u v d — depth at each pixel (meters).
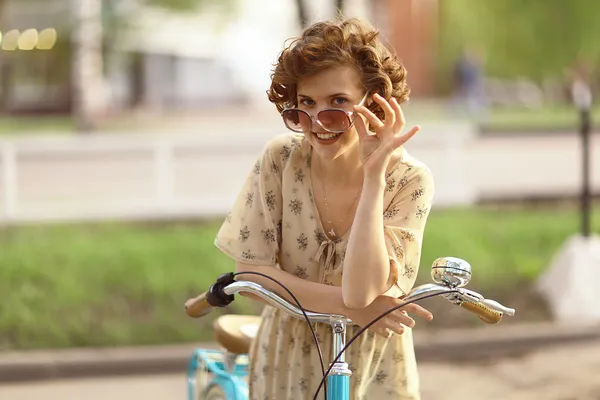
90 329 9.72
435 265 3.20
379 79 3.30
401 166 3.52
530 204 15.12
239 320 4.40
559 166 18.66
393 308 3.21
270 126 27.34
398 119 3.16
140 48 26.45
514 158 19.81
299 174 3.58
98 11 23.59
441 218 13.82
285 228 3.61
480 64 33.53
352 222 3.53
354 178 3.51
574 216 14.00
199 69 38.88
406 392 3.56
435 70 45.06
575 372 8.77
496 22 43.41
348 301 3.22
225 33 30.69
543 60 43.03
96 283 10.52
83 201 14.52
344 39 3.31
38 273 10.69
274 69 3.43
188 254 11.44
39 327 9.70
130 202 14.33
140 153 14.43
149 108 37.12
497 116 33.03
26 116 33.25
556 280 10.54
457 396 8.09
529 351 9.62
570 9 41.81
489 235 12.66
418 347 9.48
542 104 41.97
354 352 3.51
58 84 32.28
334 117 3.22
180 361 9.30
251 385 3.73
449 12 44.34
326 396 3.33
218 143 14.86
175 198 14.37
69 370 9.12
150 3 25.25
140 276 10.67
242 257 3.61
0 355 9.26
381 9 41.59
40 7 23.20
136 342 9.62
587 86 39.06
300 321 3.56
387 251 3.32
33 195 15.04
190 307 3.66
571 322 10.10
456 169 15.14
